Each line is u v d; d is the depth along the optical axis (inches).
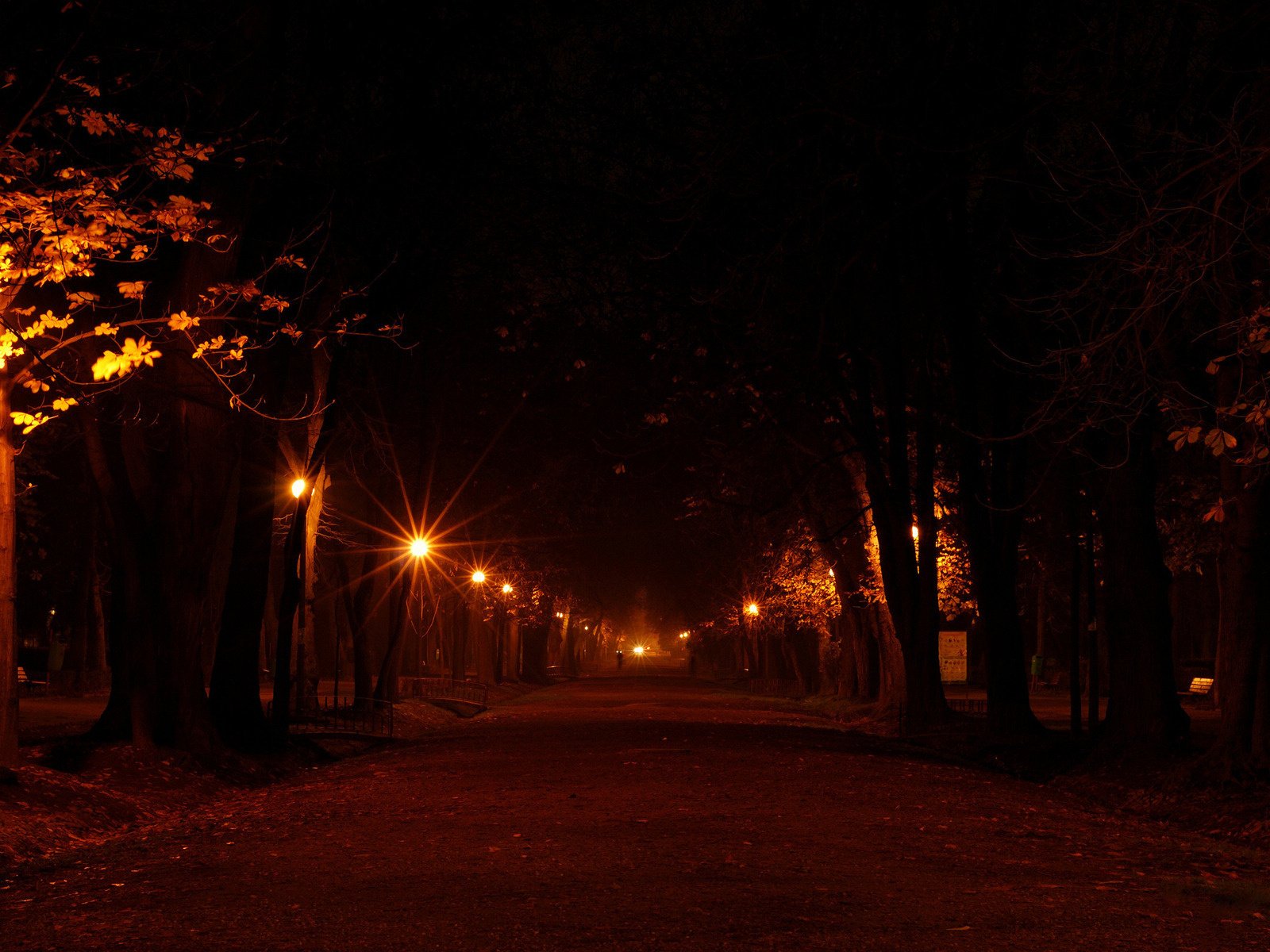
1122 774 848.3
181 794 738.8
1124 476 920.3
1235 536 756.6
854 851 465.7
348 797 679.1
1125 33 665.6
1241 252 575.8
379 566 1507.1
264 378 996.6
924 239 1027.9
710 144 771.4
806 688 2330.2
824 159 804.0
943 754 1074.1
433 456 1551.4
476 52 940.0
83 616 1897.1
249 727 964.0
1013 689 1128.8
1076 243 878.4
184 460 831.1
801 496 1680.6
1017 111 773.3
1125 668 912.3
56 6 599.2
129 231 658.2
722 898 373.1
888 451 1253.1
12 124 589.9
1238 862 497.4
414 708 1553.9
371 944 316.8
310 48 866.8
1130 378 577.9
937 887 399.2
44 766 719.1
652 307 1058.7
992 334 1062.4
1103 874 437.1
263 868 438.3
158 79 733.9
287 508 1487.5
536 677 3031.5
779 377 1181.7
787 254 818.8
